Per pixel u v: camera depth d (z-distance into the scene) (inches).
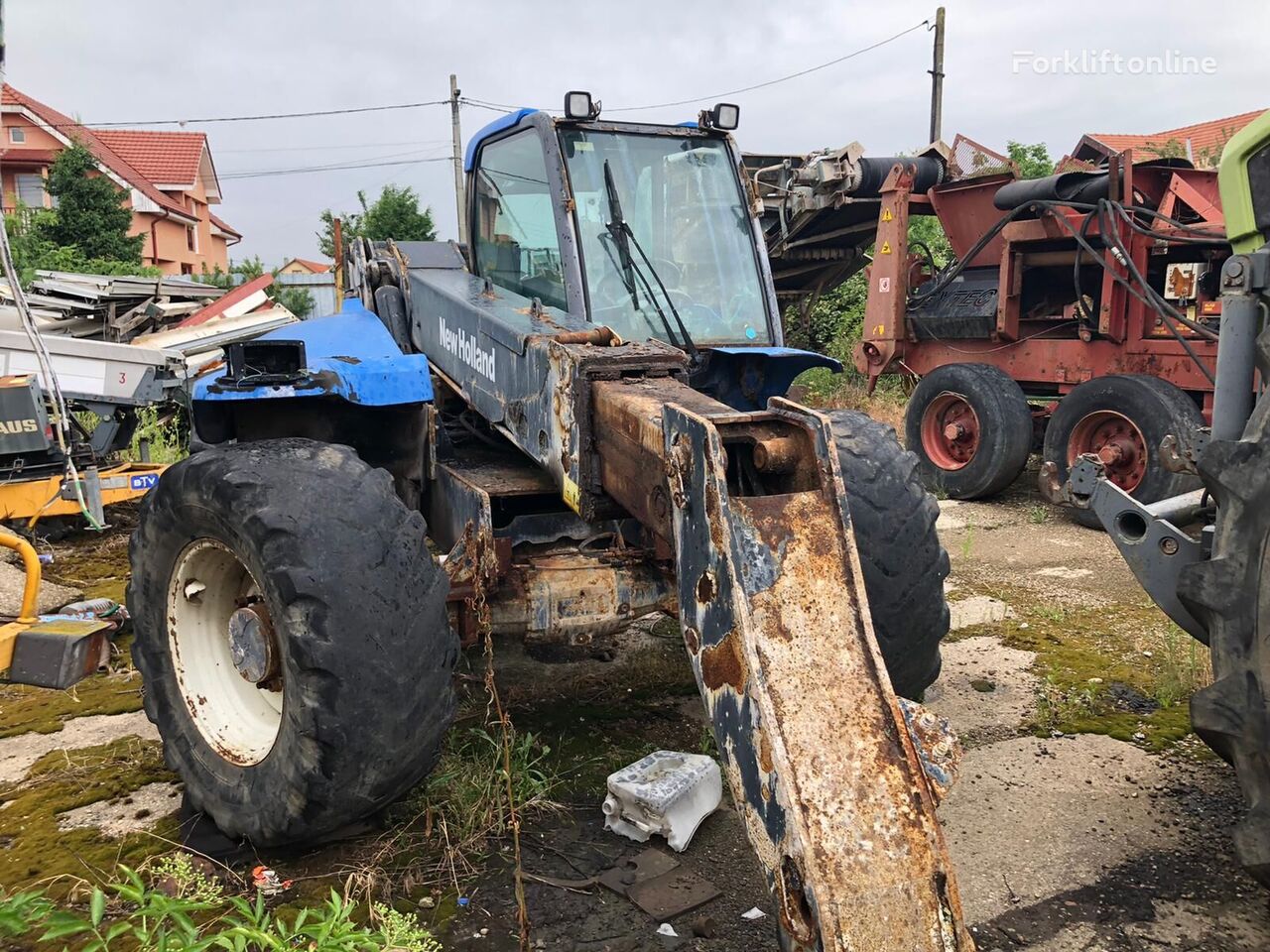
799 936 75.1
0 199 128.2
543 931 100.7
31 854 115.6
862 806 77.9
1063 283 321.4
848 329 505.7
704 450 87.4
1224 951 98.8
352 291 212.2
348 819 108.8
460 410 165.9
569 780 130.6
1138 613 198.1
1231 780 131.0
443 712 110.7
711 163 164.9
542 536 137.6
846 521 89.7
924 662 135.0
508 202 165.2
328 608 102.6
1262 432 96.2
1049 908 105.6
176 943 79.2
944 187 340.8
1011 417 292.8
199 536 118.5
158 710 127.0
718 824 121.2
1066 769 135.1
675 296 156.3
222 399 136.3
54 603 205.9
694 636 89.4
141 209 1273.4
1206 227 265.3
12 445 233.9
